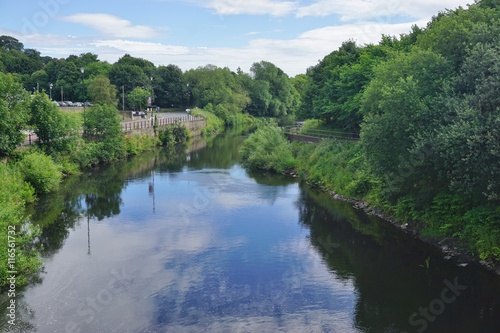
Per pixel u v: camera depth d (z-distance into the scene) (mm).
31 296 18375
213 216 30391
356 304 18062
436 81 25281
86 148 49156
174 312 17281
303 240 25672
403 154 25031
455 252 23016
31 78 113562
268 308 17688
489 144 19203
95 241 25109
